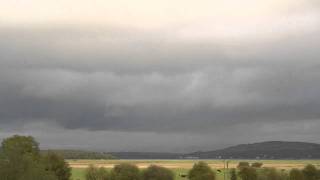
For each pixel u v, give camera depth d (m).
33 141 172.88
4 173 106.56
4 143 166.38
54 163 193.75
